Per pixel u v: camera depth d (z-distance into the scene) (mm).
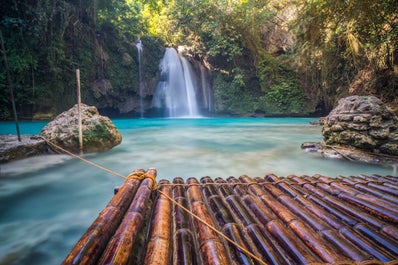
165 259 1520
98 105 20969
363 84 16594
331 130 6941
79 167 5438
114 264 1307
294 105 24094
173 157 6684
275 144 9023
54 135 6359
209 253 1620
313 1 9797
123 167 5598
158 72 25578
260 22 22812
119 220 1934
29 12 14484
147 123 18984
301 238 1901
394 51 12891
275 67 24578
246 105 25969
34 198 3725
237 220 2314
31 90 15883
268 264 1617
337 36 15227
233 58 25219
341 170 5387
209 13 23531
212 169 5480
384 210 2402
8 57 14398
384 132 5816
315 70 21859
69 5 16812
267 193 3023
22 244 2475
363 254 1663
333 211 2469
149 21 26766
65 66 17594
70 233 2699
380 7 9359
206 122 19938
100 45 20531
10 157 5289
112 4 21281
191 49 26594
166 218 2152
